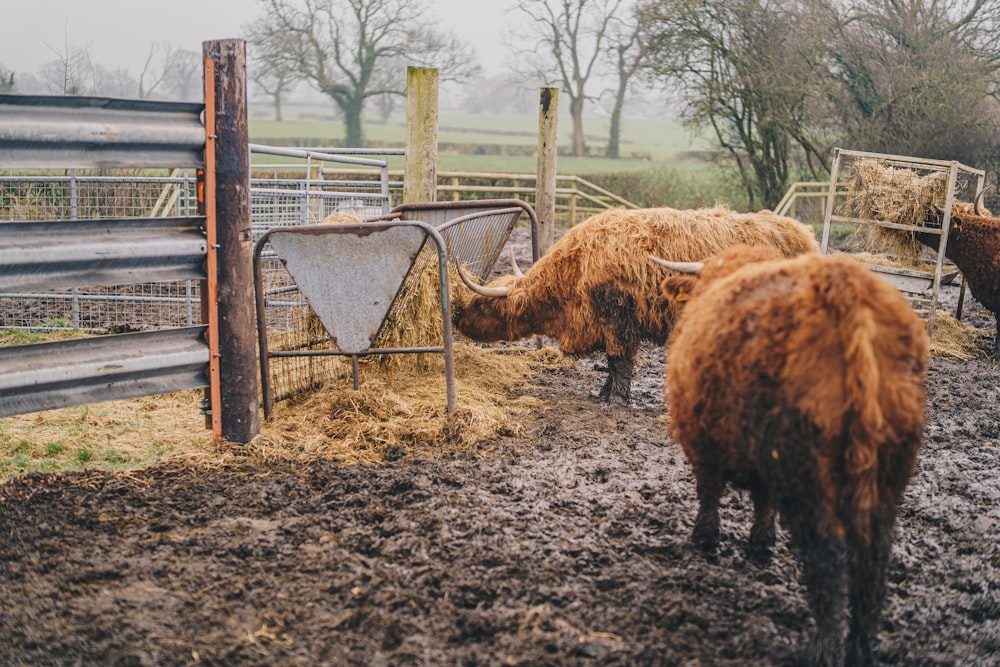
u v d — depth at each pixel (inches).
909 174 389.4
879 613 122.6
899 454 123.6
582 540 173.9
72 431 233.3
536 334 283.4
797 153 844.6
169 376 211.0
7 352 184.9
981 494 209.2
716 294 141.9
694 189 914.7
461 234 288.8
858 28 783.7
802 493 121.3
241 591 150.9
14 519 176.9
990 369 343.9
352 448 222.7
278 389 255.1
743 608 150.2
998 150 770.8
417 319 273.0
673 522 183.3
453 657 132.5
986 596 156.2
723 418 136.2
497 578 157.6
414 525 178.4
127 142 193.5
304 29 1290.6
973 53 783.7
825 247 400.2
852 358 115.7
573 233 272.1
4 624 139.6
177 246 204.7
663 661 133.0
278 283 308.8
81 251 189.9
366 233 230.2
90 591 151.0
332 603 148.6
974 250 371.2
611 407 272.2
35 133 180.9
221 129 205.2
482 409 250.7
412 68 320.8
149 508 184.5
